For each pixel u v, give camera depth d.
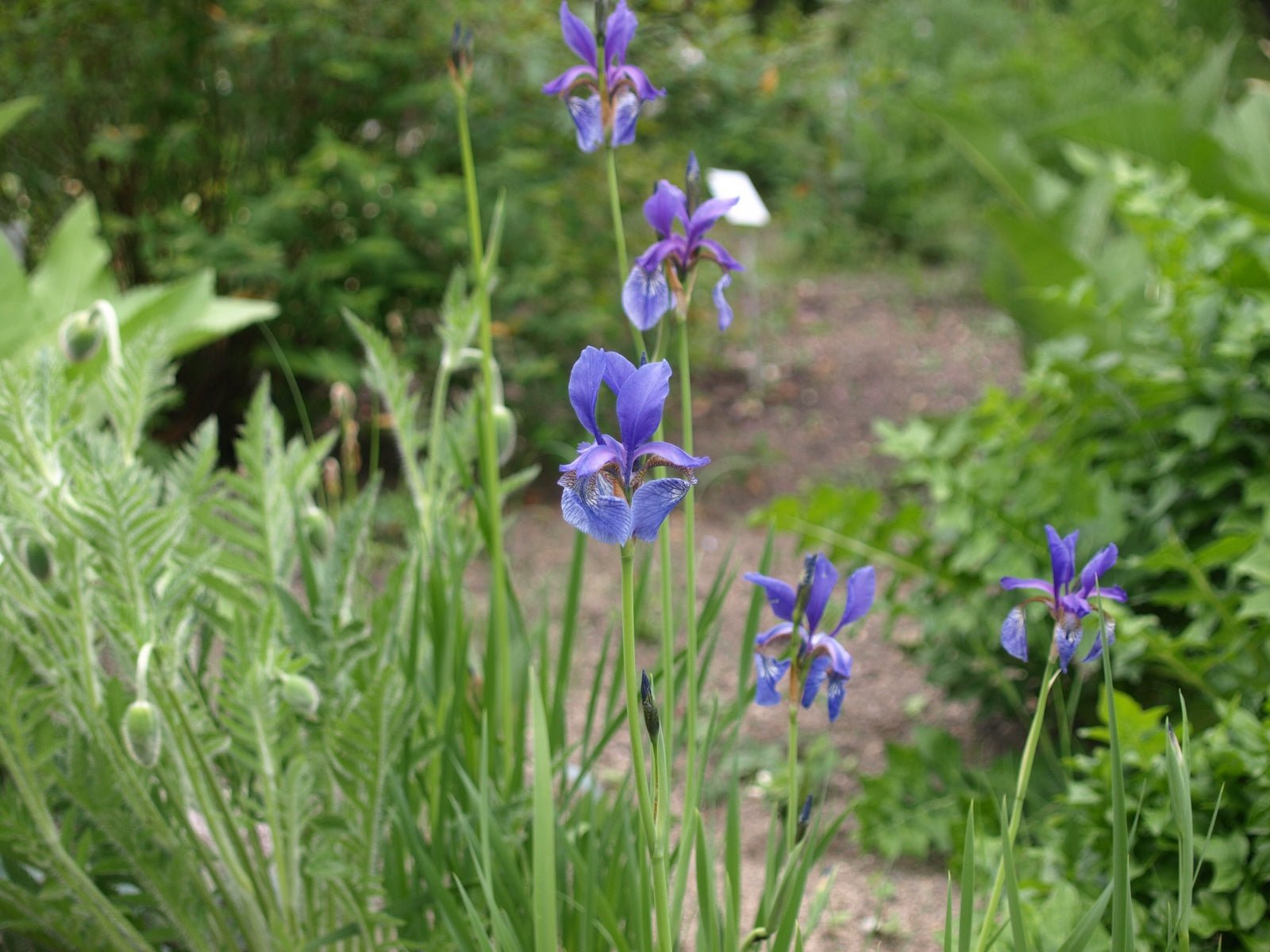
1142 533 1.64
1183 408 1.65
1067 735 1.49
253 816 1.19
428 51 2.98
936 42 5.68
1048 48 5.32
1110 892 0.92
